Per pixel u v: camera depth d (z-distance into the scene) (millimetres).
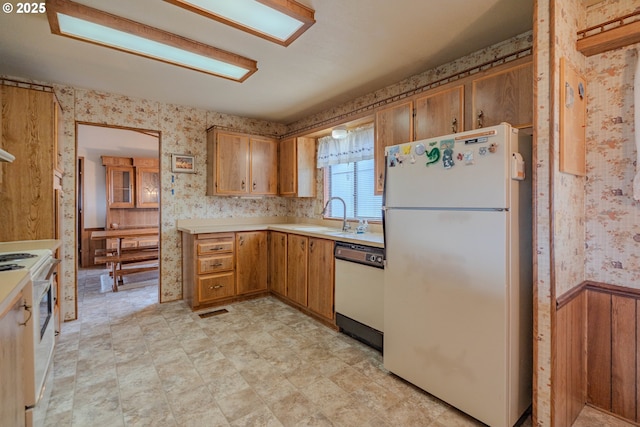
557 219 1539
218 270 3553
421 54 2414
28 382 1423
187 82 3004
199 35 2143
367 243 2535
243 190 4000
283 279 3686
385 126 2752
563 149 1558
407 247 2004
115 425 1667
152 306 3576
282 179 4262
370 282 2518
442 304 1815
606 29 1622
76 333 2824
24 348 1411
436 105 2352
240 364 2303
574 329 1720
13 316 1248
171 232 3773
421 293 1929
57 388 1988
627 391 1736
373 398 1910
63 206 3115
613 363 1776
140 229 5613
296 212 4551
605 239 1793
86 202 5797
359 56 2449
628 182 1710
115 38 2064
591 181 1830
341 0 1761
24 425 1374
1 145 2418
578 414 1784
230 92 3295
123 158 6043
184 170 3816
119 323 3064
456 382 1759
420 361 1942
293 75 2818
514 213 1614
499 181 1576
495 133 1590
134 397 1908
